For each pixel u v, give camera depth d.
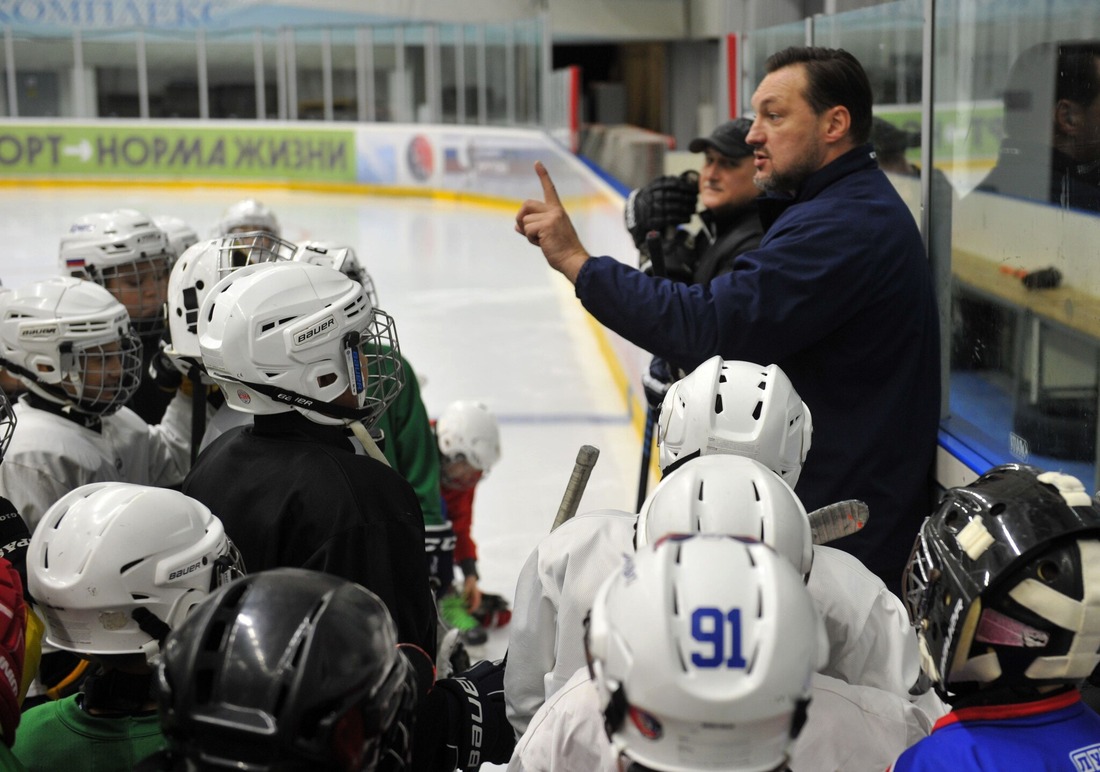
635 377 9.45
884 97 5.16
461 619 5.42
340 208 26.02
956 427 4.32
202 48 29.61
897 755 2.18
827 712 2.18
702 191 5.19
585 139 19.61
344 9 29.75
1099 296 3.22
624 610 1.56
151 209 25.64
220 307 2.81
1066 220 3.43
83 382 3.56
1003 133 3.86
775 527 2.03
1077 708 1.91
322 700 1.58
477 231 21.97
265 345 2.76
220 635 1.66
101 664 2.33
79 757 2.27
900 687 2.38
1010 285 3.84
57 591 2.25
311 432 2.87
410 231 22.08
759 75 7.28
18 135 29.92
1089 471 3.37
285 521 2.72
